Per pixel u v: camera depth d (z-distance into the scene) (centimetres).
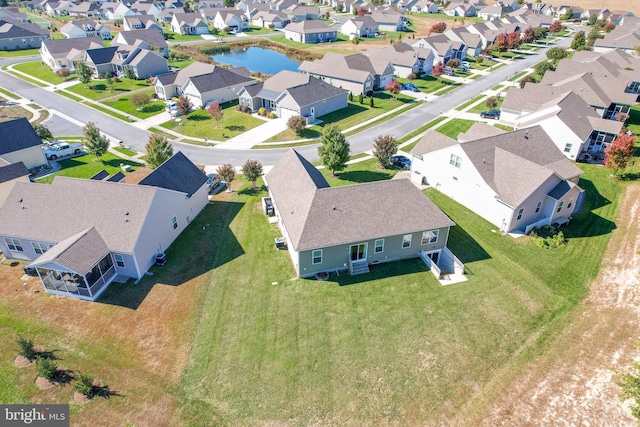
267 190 4403
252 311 2745
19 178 4075
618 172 4588
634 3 17575
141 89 7950
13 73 8800
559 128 4941
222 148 5528
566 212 3806
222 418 2083
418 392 2197
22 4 18550
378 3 18750
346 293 2898
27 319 2686
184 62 10088
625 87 6216
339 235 2981
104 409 2127
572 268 3156
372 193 3209
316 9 16188
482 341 2506
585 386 2222
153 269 3169
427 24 15262
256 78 8488
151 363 2378
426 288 2947
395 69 8956
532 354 2417
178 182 3703
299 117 5856
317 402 2148
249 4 17300
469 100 7375
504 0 18300
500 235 3572
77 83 8188
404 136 5850
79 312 2747
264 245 3450
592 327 2605
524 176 3625
